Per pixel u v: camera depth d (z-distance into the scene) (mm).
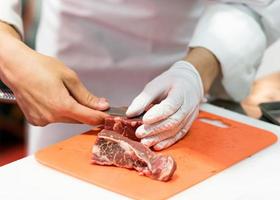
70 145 1247
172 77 1329
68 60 1744
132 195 1060
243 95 1566
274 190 1121
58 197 1073
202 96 1370
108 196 1071
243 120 1427
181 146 1257
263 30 1587
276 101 1550
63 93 1276
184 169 1159
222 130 1340
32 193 1086
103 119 1261
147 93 1284
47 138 1756
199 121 1386
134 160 1137
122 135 1202
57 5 1685
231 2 1549
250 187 1125
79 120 1274
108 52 1744
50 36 1739
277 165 1210
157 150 1232
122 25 1694
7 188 1100
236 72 1492
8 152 2688
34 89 1305
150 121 1201
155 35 1721
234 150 1249
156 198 1050
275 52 1972
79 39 1715
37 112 1340
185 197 1073
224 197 1085
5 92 1477
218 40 1472
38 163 1183
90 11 1670
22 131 2795
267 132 1340
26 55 1331
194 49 1492
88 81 1785
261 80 1729
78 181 1120
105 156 1156
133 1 1653
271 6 1512
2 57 1348
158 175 1104
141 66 1771
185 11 1707
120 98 1809
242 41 1479
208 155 1222
